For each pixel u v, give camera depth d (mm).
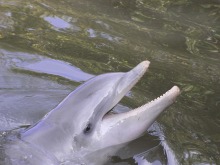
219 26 15992
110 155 8664
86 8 16125
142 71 8898
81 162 8492
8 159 8305
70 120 8703
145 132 9289
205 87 11820
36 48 12812
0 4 15672
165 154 8867
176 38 14625
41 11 15414
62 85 11094
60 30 14102
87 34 14000
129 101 10570
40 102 10359
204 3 17875
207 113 10633
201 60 13344
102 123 8820
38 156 8359
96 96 8859
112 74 9164
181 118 10312
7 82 11086
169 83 11742
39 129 8750
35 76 11422
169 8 17109
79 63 12164
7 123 9516
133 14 16141
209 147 9367
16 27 14023
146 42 14023
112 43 13570
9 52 12453
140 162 8570
